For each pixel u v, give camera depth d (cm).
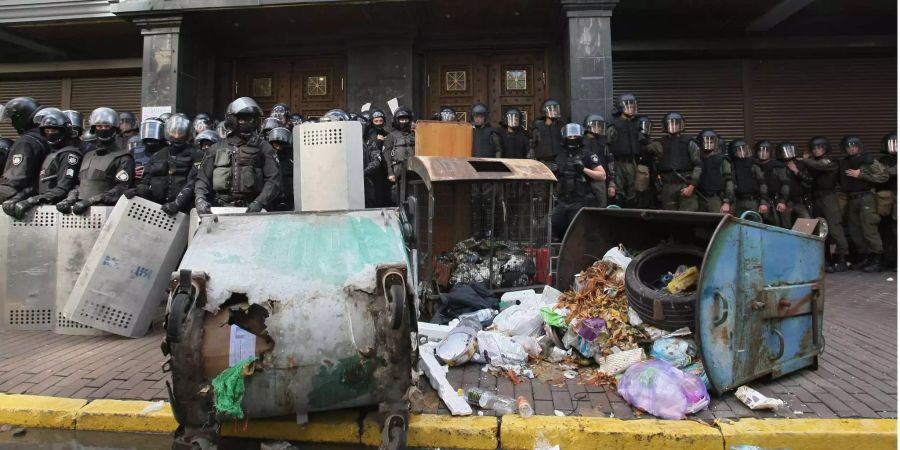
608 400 329
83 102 1156
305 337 266
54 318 511
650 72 1059
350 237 309
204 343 258
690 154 764
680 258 412
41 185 541
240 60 1041
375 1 846
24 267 512
